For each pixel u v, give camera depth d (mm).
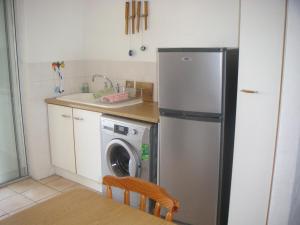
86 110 3141
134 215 1296
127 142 2758
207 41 2926
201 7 2910
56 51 3600
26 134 3555
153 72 3355
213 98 2262
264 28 2027
